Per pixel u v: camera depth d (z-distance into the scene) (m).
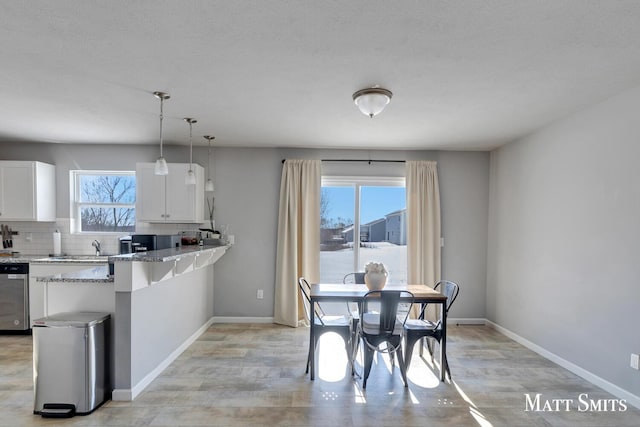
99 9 1.69
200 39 1.97
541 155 3.67
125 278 2.58
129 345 2.62
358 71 2.38
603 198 2.86
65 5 1.65
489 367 3.30
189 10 1.69
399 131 3.87
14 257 4.29
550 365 3.35
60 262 4.05
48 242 4.59
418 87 2.64
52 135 4.15
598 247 2.90
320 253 4.81
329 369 3.24
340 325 3.15
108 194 4.73
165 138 4.27
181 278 3.59
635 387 2.57
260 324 4.63
